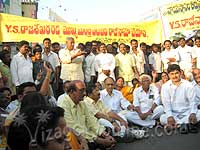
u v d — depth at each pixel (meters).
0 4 15.32
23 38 9.74
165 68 10.23
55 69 8.91
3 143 3.32
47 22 9.97
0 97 5.54
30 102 2.88
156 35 10.81
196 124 6.84
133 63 10.01
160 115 7.42
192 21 10.61
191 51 10.27
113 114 6.60
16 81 7.90
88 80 9.64
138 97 7.61
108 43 10.56
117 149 5.58
